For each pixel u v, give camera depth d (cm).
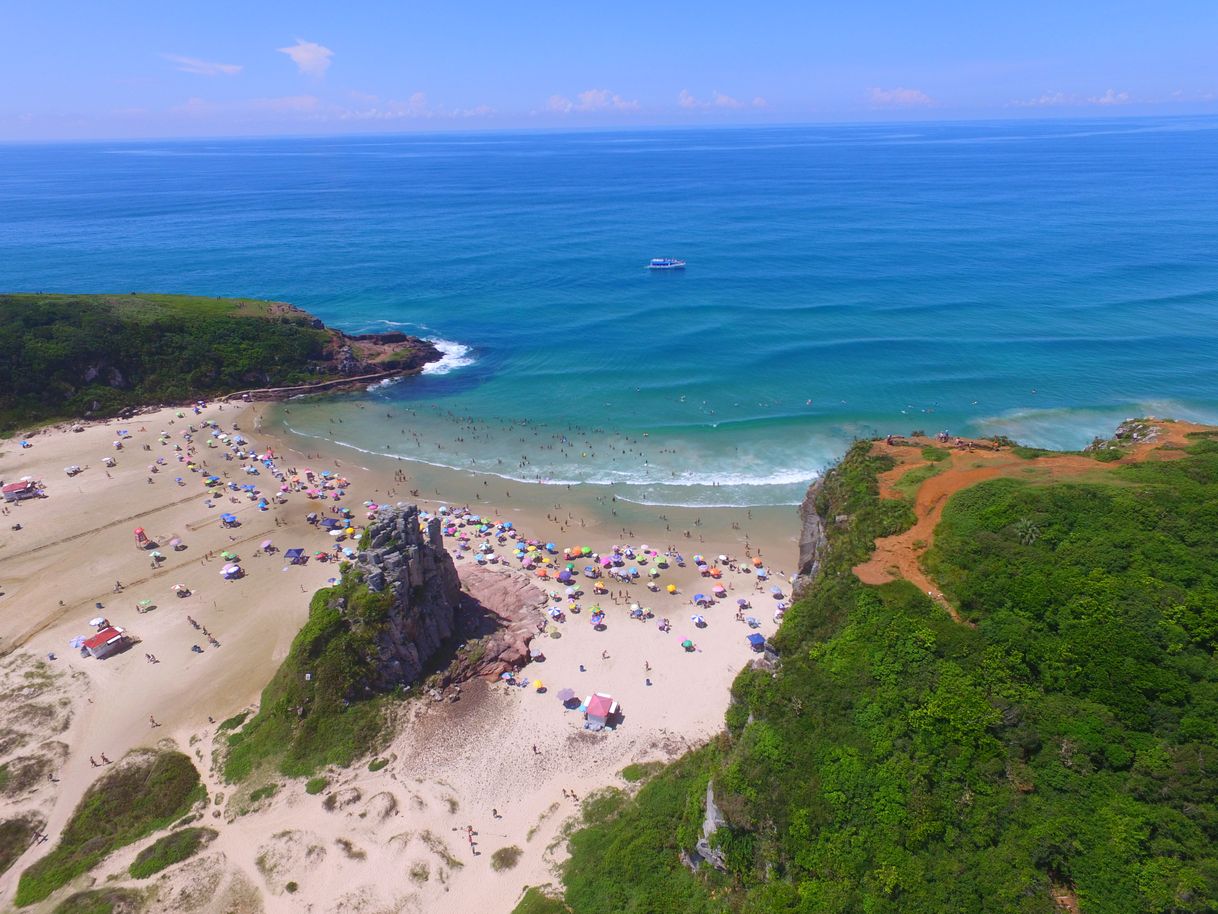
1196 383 10400
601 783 4688
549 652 5903
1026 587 4012
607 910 3697
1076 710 3438
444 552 5966
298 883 4031
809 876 3234
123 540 7519
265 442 9831
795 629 4412
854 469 5709
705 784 3994
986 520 4616
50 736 5119
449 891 3988
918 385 10750
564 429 10069
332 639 5297
